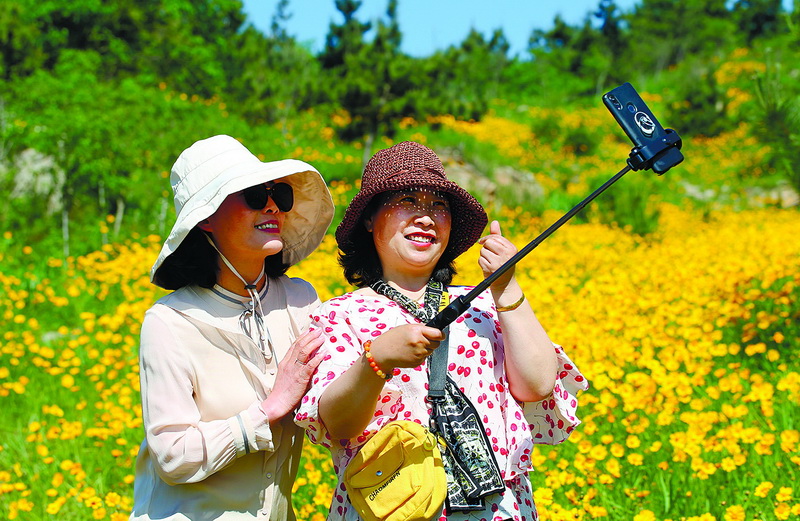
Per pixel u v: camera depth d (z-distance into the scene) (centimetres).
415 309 253
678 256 1034
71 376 666
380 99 1802
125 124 1375
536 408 263
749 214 1670
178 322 262
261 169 262
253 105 1977
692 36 5278
